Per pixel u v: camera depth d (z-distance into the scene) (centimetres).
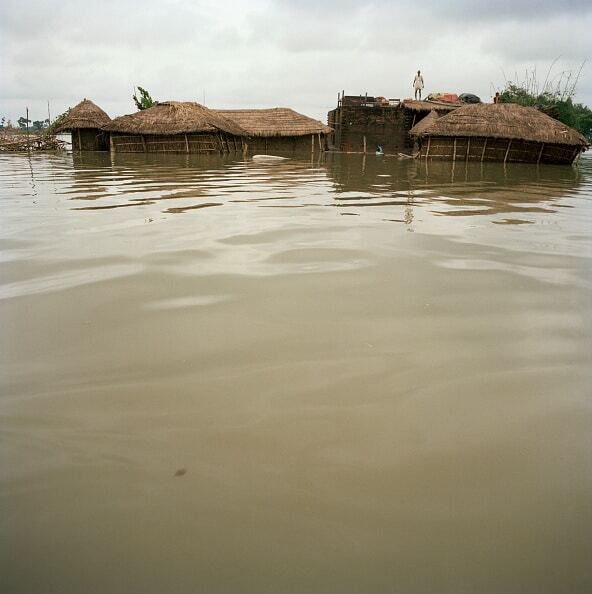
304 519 161
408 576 143
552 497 171
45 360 252
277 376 240
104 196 767
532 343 274
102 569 145
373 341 274
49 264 399
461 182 1056
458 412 215
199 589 139
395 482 177
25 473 178
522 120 1761
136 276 371
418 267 399
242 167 1405
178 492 171
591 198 834
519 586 141
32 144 2453
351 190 881
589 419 211
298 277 370
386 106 2639
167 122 1855
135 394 224
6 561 147
